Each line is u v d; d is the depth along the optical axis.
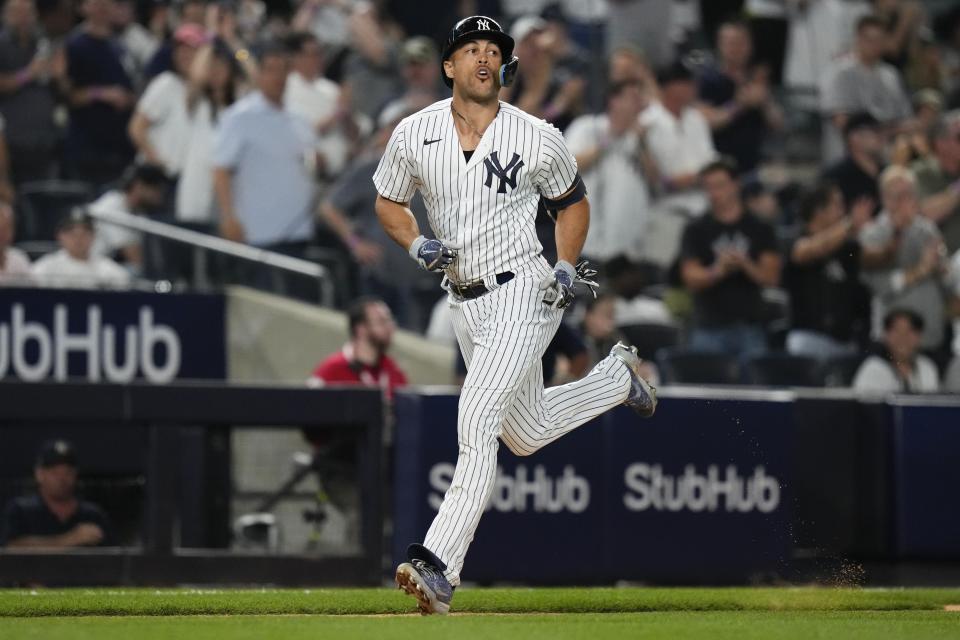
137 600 17.83
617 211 36.66
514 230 15.30
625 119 37.06
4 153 36.06
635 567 26.25
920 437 28.16
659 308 35.59
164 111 36.09
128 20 39.62
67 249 32.72
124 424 24.73
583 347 26.56
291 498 25.33
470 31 15.13
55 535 24.33
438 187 15.32
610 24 41.28
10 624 15.38
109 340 30.44
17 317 29.84
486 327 15.29
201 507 24.94
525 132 15.30
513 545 25.62
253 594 19.02
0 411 24.17
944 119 42.69
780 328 35.94
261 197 34.84
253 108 34.97
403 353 33.41
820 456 28.06
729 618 16.70
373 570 25.42
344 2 41.50
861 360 34.59
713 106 41.66
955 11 50.16
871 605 19.08
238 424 25.14
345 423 25.50
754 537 26.95
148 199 35.34
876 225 36.53
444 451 25.34
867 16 43.00
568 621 15.75
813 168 42.84
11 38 36.84
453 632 14.23
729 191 34.97
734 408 26.98
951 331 37.06
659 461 26.48
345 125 37.59
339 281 35.03
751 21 43.66
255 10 41.72
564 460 25.97
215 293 31.25
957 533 28.20
